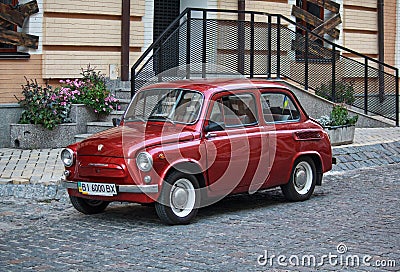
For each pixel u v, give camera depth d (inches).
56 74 613.3
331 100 712.4
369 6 852.0
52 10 610.2
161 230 356.8
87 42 627.8
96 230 358.0
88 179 370.9
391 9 884.6
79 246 325.1
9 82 592.1
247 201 438.6
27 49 601.9
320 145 441.1
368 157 592.4
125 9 636.7
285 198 436.5
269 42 660.1
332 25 807.7
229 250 316.5
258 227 363.6
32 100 569.3
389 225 367.2
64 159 381.4
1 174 466.6
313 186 440.5
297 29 780.0
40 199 433.7
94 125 579.8
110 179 362.3
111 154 362.6
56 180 452.1
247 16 731.4
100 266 291.7
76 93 587.8
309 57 695.7
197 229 359.3
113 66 642.2
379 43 860.0
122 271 284.5
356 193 462.6
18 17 594.6
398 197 448.1
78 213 401.7
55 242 333.1
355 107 734.5
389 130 717.3
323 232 351.6
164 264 294.2
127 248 320.8
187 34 603.5
